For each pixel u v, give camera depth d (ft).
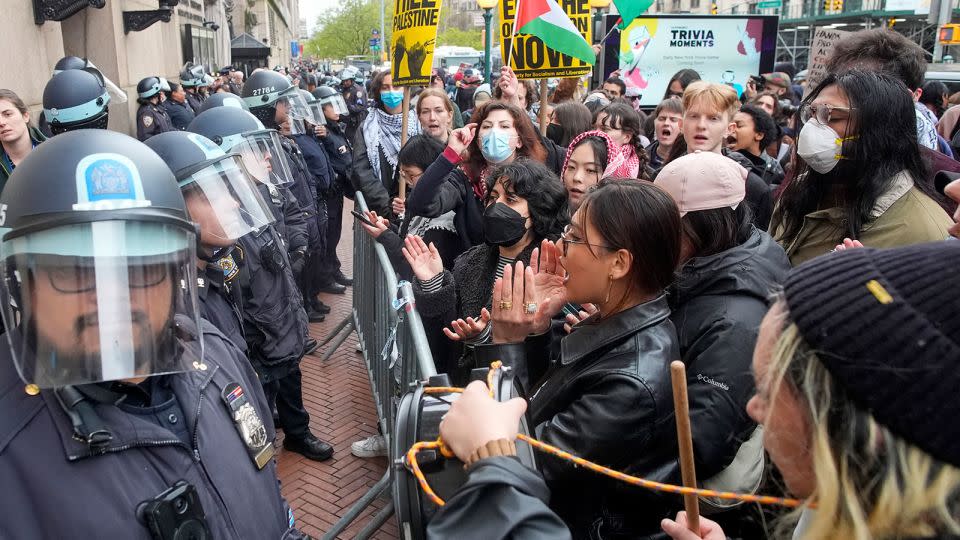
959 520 2.42
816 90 8.29
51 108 12.50
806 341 2.74
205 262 7.89
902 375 2.45
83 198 3.77
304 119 20.95
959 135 17.31
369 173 18.63
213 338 5.24
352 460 13.20
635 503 5.77
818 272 2.87
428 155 13.14
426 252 9.21
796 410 2.89
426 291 9.06
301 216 15.61
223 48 87.40
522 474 3.79
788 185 8.86
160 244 4.02
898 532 2.53
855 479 2.61
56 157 3.85
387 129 19.34
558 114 18.22
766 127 15.64
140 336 3.92
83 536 3.84
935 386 2.40
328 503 11.85
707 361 6.12
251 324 10.77
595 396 5.56
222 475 4.56
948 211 7.86
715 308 6.41
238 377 5.18
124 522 3.94
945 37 48.57
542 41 14.87
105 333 3.81
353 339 19.58
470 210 11.69
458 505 3.78
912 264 2.67
